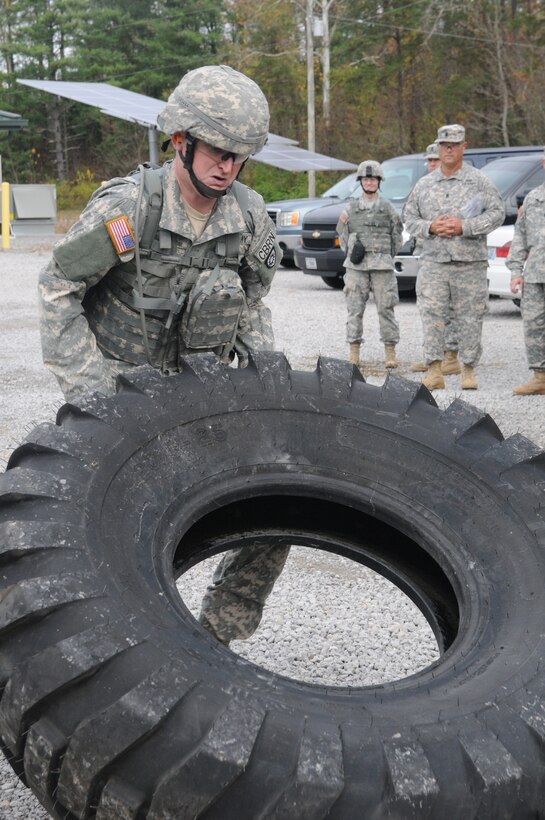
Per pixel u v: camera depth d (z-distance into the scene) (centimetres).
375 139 3934
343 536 260
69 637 168
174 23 4800
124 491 208
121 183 248
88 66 4916
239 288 254
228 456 232
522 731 179
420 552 258
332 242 1250
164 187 246
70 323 246
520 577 221
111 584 182
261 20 4481
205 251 252
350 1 4419
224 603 288
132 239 243
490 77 3778
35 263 1736
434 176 723
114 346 260
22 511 192
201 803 157
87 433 212
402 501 239
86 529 192
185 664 169
